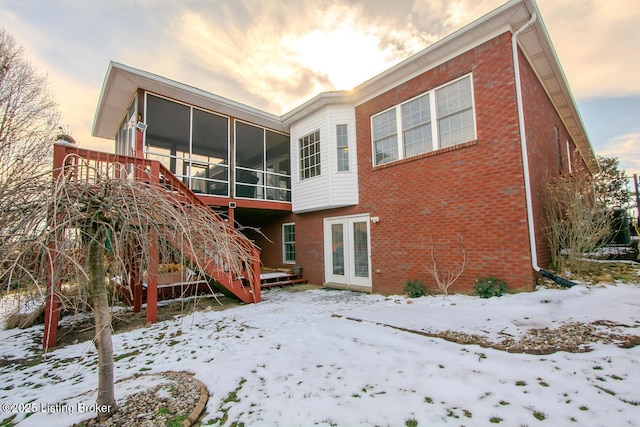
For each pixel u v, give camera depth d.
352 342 4.00
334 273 9.32
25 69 13.15
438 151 6.66
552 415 2.19
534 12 5.46
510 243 5.54
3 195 2.23
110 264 2.79
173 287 7.98
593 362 2.92
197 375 3.36
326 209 9.57
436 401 2.49
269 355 3.77
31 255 2.12
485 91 6.00
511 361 3.09
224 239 3.04
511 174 5.59
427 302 5.98
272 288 9.39
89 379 3.47
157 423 2.40
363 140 8.53
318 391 2.80
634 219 8.25
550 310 4.48
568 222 6.11
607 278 5.62
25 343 4.99
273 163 10.83
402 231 7.36
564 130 10.08
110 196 2.43
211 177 9.11
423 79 7.10
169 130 9.14
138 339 4.85
